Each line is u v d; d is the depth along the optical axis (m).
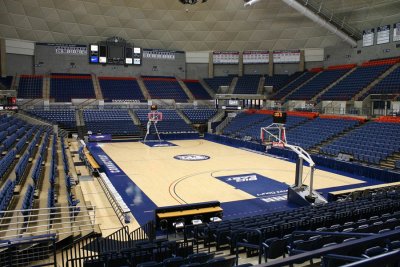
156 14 37.28
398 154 19.42
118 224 11.46
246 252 7.90
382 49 32.12
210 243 9.16
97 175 17.28
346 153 21.62
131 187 16.28
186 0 30.89
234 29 39.09
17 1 31.23
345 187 16.67
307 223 8.94
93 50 37.12
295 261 1.93
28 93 33.41
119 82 39.09
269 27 38.31
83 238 9.38
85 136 30.91
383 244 3.59
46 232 9.02
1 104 28.39
